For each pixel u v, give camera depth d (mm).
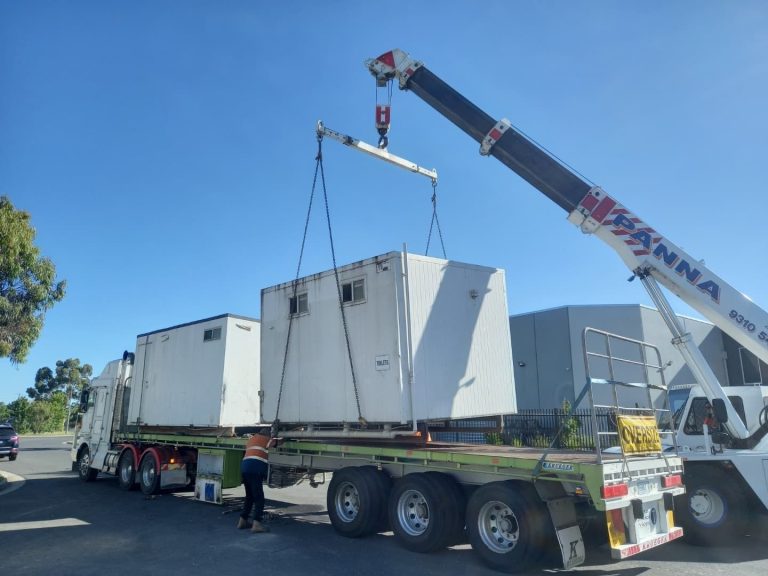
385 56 11281
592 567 6926
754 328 8484
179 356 12930
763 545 8141
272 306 10117
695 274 8789
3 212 17344
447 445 8945
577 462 6230
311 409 9055
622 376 25797
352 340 8570
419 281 8406
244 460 8977
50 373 71500
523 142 10062
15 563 7000
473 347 8914
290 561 6980
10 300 18547
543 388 27812
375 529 8164
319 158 10273
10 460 24219
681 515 8242
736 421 8422
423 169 11773
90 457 15516
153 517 9992
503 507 6668
